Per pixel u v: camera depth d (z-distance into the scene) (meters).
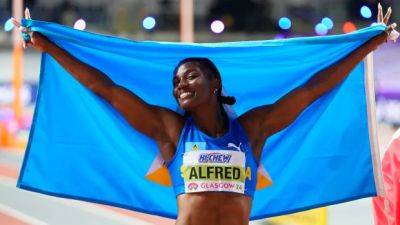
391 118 29.41
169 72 7.81
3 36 43.16
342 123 8.18
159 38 47.66
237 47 7.48
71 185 7.84
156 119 7.11
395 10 37.97
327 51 7.79
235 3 48.50
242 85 8.05
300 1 47.28
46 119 7.70
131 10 44.22
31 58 37.91
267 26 47.94
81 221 16.16
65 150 7.77
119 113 7.44
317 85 7.49
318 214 12.66
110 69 7.73
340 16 45.78
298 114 7.45
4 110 35.75
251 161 6.91
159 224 15.66
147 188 7.91
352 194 8.28
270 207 8.22
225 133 6.91
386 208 8.30
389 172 8.29
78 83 7.66
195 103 6.79
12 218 16.58
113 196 7.90
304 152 8.17
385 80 29.66
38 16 47.25
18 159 27.75
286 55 7.78
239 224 6.70
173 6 49.59
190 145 6.82
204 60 7.03
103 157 7.85
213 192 6.70
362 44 7.61
